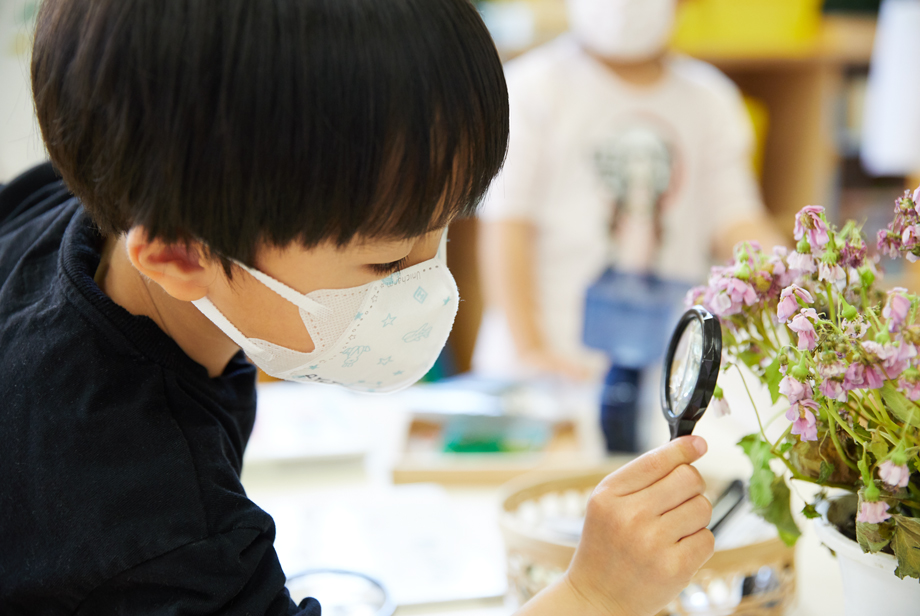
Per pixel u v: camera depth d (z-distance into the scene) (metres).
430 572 0.80
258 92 0.41
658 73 1.87
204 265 0.49
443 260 0.60
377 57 0.43
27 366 0.52
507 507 0.80
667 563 0.51
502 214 1.79
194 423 0.53
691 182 1.87
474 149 0.48
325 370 0.60
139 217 0.45
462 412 1.23
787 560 0.68
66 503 0.49
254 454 1.10
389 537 0.87
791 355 0.45
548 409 1.28
